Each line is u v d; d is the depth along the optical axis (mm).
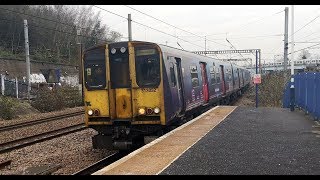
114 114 11430
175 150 8992
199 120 14758
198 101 16547
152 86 11203
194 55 17219
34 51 45688
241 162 7773
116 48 11352
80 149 12633
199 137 10766
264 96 33562
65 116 23844
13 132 17422
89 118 11695
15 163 10609
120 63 11375
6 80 37219
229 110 18922
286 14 29250
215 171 7090
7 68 42906
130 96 11289
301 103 18734
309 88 16297
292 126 13047
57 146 13250
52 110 30609
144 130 11352
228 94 27953
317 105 14312
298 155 8383
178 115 12805
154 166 7516
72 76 49688
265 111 18547
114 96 11430
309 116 16188
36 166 9250
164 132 12648
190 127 12797
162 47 11664
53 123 20547
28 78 33812
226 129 12320
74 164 10453
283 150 8922
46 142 13953
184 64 14398
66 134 15812
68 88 34719
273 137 10750
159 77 11219
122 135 11438
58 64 49062
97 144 11711
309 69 35312
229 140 10273
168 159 8102
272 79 35281
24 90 38531
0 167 9891
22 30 32531
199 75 17297
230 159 8039
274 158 8109
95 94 11562
